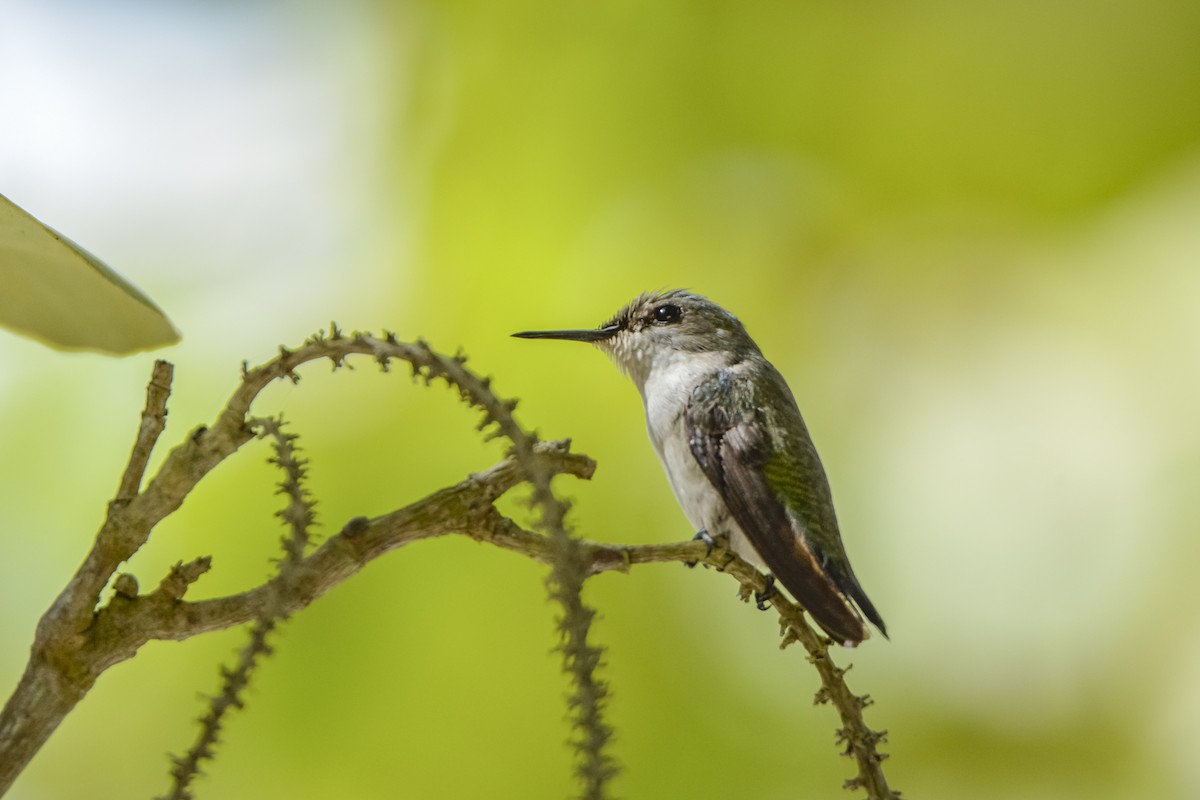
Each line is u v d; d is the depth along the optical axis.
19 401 9.23
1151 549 9.96
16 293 5.05
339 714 8.73
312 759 8.70
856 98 10.36
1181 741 9.32
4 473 9.02
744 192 10.34
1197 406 10.30
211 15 10.65
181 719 8.66
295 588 3.76
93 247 9.95
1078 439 10.35
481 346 9.86
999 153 10.34
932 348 10.51
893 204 10.47
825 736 9.15
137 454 3.89
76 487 9.08
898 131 10.38
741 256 10.32
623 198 10.18
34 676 3.73
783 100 10.34
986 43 10.25
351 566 3.85
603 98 10.23
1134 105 10.13
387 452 9.24
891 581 9.90
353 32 10.62
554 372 9.79
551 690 8.80
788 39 10.30
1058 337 10.60
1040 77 10.26
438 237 10.06
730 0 10.35
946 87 10.30
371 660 8.81
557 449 4.11
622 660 9.27
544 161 10.19
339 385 9.45
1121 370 10.45
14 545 8.82
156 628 3.79
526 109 10.23
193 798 3.16
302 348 3.90
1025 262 10.59
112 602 3.81
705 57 10.35
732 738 9.16
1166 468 10.09
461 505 3.93
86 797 8.53
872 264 10.48
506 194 10.12
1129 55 10.11
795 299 10.43
